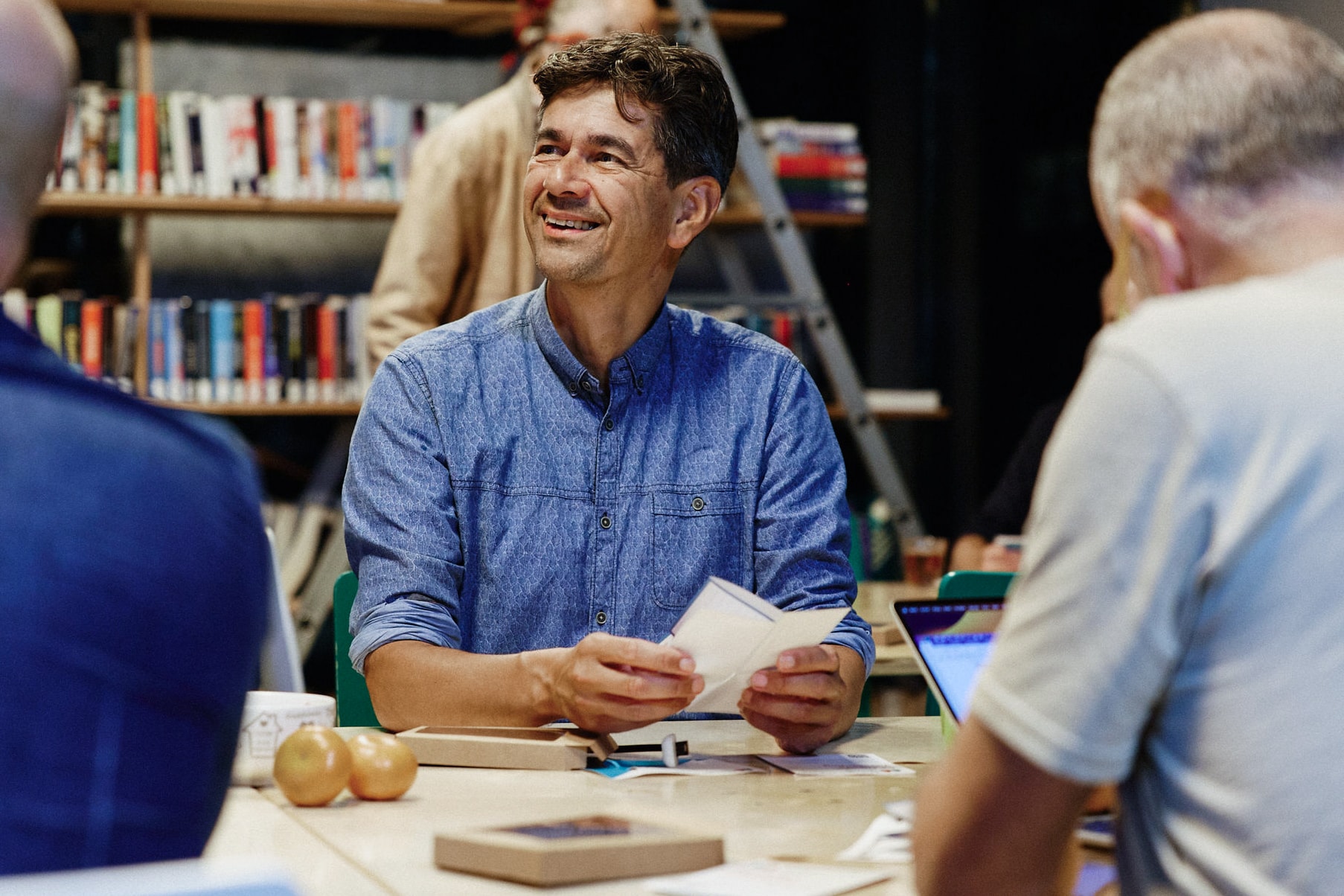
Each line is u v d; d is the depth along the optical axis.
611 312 1.62
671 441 1.66
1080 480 0.73
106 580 0.60
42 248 4.05
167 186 3.79
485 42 4.37
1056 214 4.66
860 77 4.84
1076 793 0.75
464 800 1.14
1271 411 0.71
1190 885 0.73
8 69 0.69
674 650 1.27
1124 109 0.83
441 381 1.64
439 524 1.57
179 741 0.62
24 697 0.58
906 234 4.88
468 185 3.15
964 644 1.30
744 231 4.68
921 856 0.80
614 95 1.59
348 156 3.89
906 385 4.91
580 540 1.62
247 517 0.68
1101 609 0.72
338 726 1.77
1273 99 0.78
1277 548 0.70
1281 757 0.70
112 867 0.59
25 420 0.61
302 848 0.98
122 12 4.05
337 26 4.26
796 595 1.61
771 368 1.73
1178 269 0.82
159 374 3.79
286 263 4.32
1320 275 0.76
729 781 1.23
